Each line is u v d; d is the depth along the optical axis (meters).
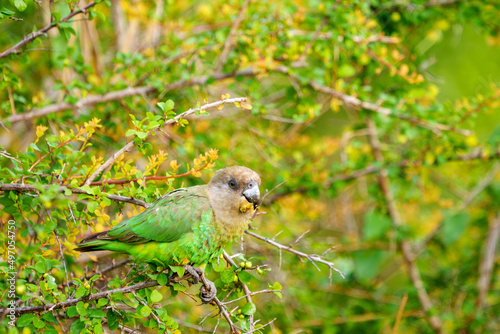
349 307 12.41
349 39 9.65
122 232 7.04
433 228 13.82
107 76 10.25
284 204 11.53
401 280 16.39
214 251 7.43
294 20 10.06
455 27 12.58
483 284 12.36
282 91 12.70
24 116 8.79
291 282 11.85
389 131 11.58
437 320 11.88
